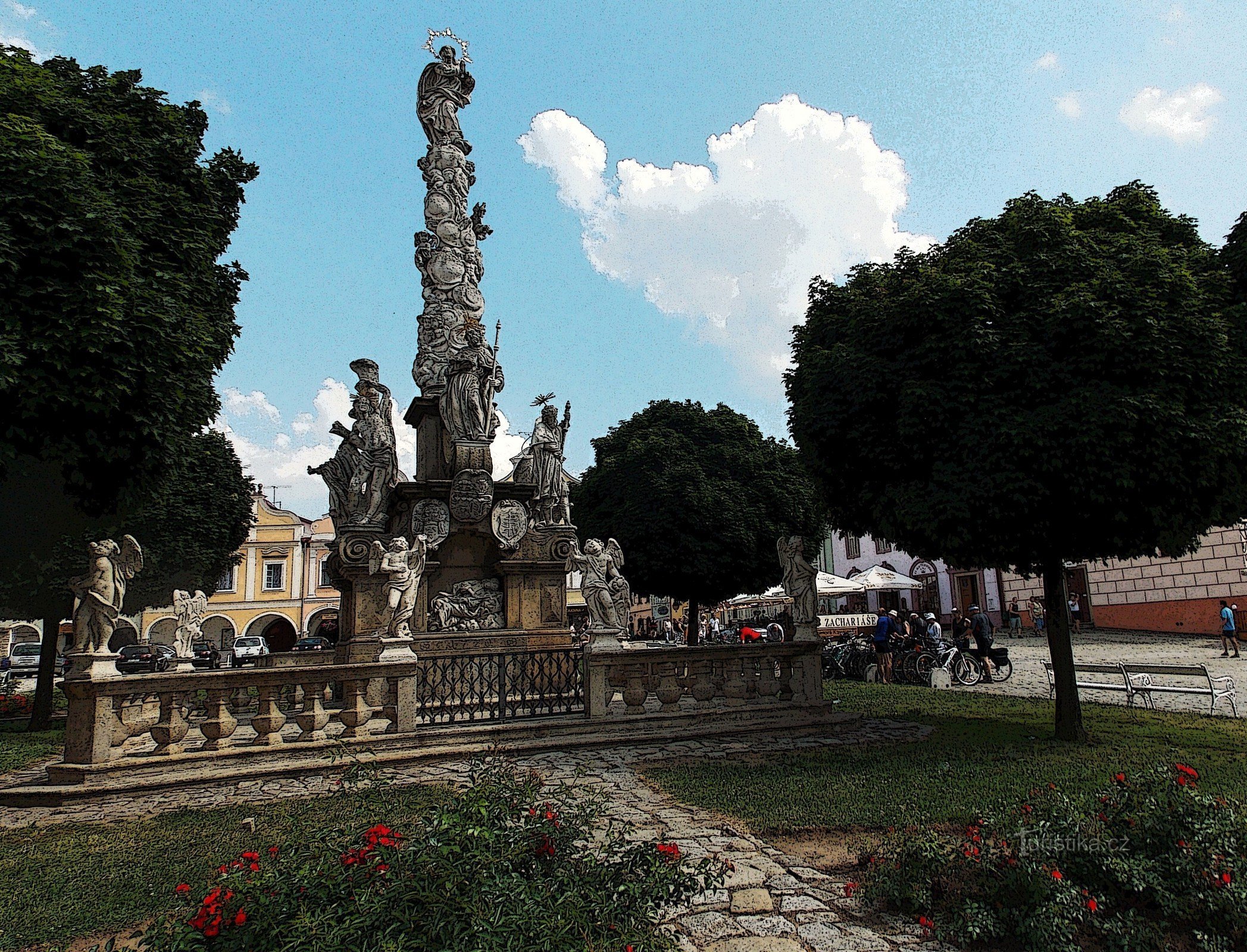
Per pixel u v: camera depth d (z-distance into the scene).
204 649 37.53
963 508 8.96
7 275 7.88
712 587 25.73
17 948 4.38
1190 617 26.28
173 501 17.11
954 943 4.36
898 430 9.62
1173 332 8.77
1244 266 9.97
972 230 10.67
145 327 8.77
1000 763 8.62
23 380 7.87
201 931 3.31
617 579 11.72
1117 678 16.39
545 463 15.40
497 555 14.38
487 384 14.98
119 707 8.57
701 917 4.69
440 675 11.70
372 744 9.15
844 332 10.84
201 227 11.36
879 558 41.16
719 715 10.77
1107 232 10.30
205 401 10.98
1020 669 20.23
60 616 14.14
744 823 6.55
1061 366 8.90
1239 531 25.19
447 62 16.78
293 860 3.73
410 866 3.52
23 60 10.27
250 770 8.43
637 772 8.48
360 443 14.27
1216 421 8.59
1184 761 8.55
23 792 7.74
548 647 13.92
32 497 10.32
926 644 19.59
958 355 9.18
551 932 3.26
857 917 4.71
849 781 7.81
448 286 15.84
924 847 4.95
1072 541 9.85
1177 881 4.40
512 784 4.43
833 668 20.64
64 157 8.38
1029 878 4.38
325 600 47.44
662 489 25.27
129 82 11.35
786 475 27.03
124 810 7.42
